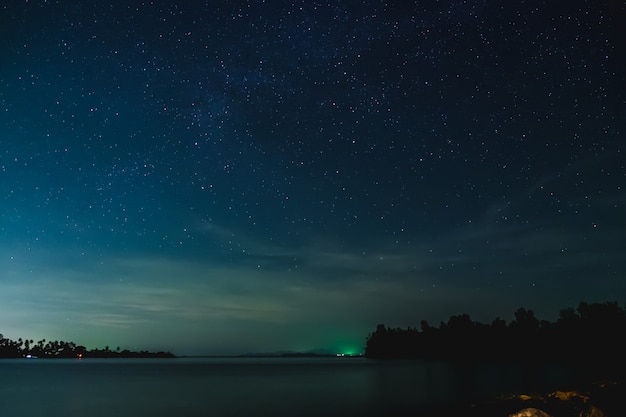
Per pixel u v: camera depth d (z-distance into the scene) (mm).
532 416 19141
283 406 37062
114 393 48438
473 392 45094
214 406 37250
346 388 52875
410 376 70938
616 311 98062
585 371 66062
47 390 51844
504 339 131750
